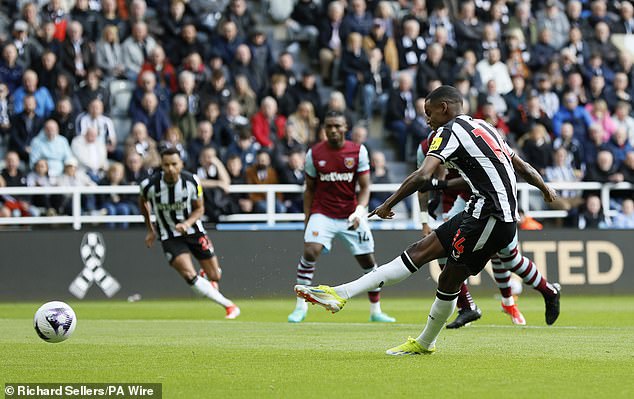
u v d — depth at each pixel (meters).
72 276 61.56
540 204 69.19
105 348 30.45
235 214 64.19
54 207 63.38
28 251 61.28
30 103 65.44
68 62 68.94
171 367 25.33
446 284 26.28
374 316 43.91
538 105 73.44
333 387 21.55
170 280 62.34
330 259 62.94
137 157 63.91
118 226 66.19
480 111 72.12
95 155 65.62
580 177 71.06
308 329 38.66
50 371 24.62
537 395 20.25
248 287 62.19
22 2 73.88
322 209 44.34
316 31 78.06
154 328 39.50
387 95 73.88
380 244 63.12
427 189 37.66
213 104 66.69
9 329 39.00
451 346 30.27
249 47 72.12
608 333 35.53
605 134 74.94
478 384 21.83
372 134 74.88
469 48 77.06
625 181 69.69
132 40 71.44
